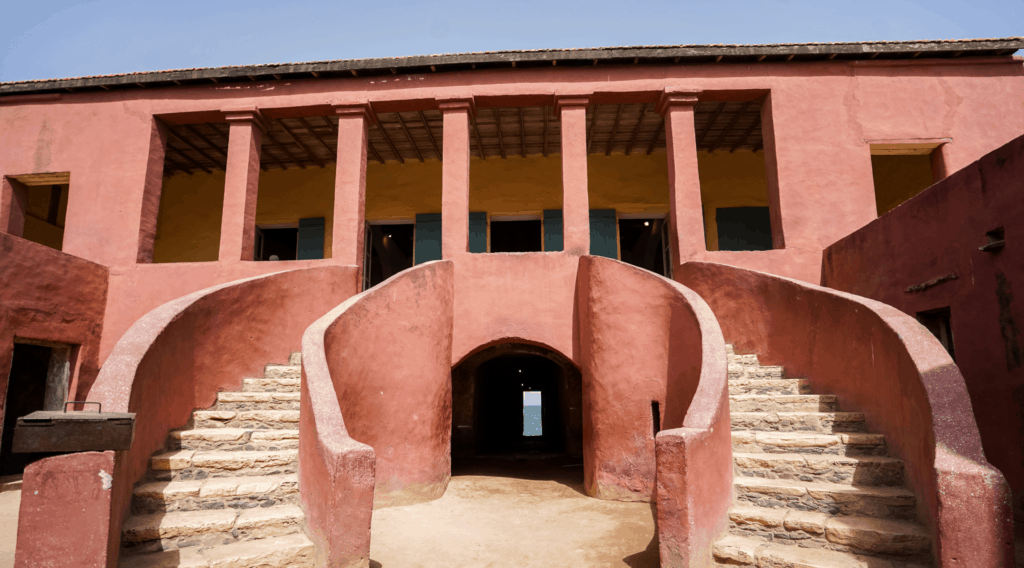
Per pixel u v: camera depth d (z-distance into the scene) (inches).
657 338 271.7
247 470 202.5
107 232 363.9
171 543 169.5
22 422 135.6
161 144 384.8
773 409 233.6
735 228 491.2
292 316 301.4
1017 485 195.9
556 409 590.2
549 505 269.9
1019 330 195.0
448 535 221.5
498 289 334.0
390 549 205.2
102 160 374.0
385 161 514.0
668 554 159.3
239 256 355.3
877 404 202.7
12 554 183.5
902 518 172.1
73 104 383.2
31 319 299.7
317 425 176.4
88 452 142.4
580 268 327.6
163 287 354.0
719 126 453.4
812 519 172.9
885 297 273.7
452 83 366.9
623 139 478.6
